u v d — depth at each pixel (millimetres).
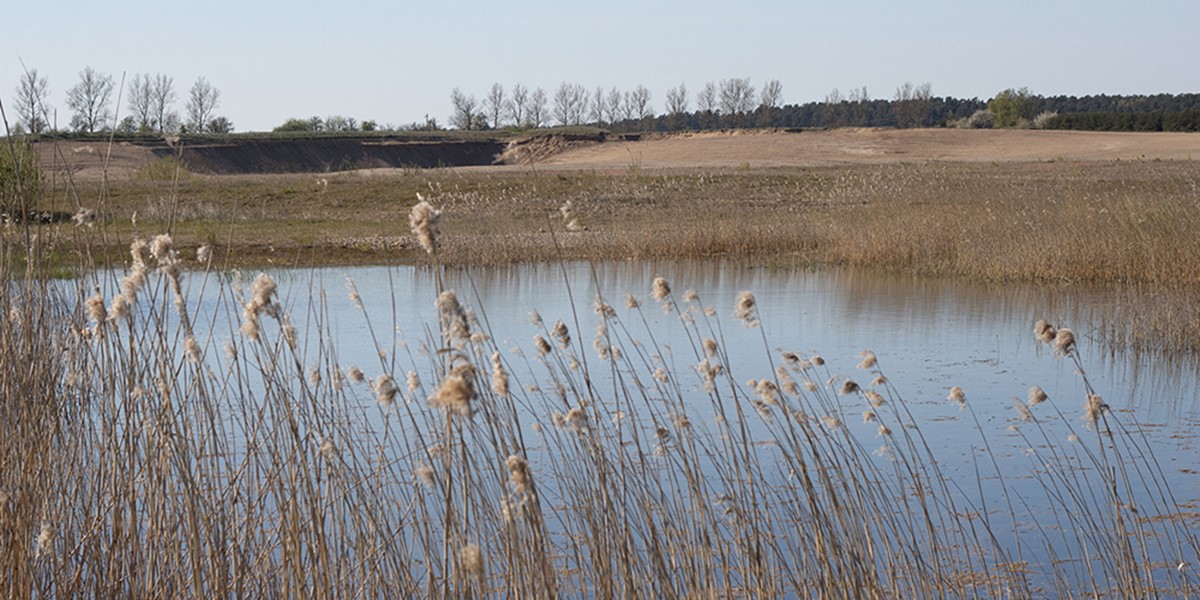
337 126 126250
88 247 5797
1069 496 8922
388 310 18328
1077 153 79938
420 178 44281
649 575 6176
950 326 17266
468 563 4477
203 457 6172
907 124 142000
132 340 5625
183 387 8648
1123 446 10406
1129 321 16250
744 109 139875
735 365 14039
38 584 5625
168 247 5375
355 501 6957
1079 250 22094
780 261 27234
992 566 7496
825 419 7801
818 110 176875
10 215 6578
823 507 7555
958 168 46156
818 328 17109
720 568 6965
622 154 92375
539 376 12469
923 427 11047
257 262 25078
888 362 14383
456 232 28797
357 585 6012
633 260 27594
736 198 39188
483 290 21562
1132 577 6832
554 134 103438
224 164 83438
